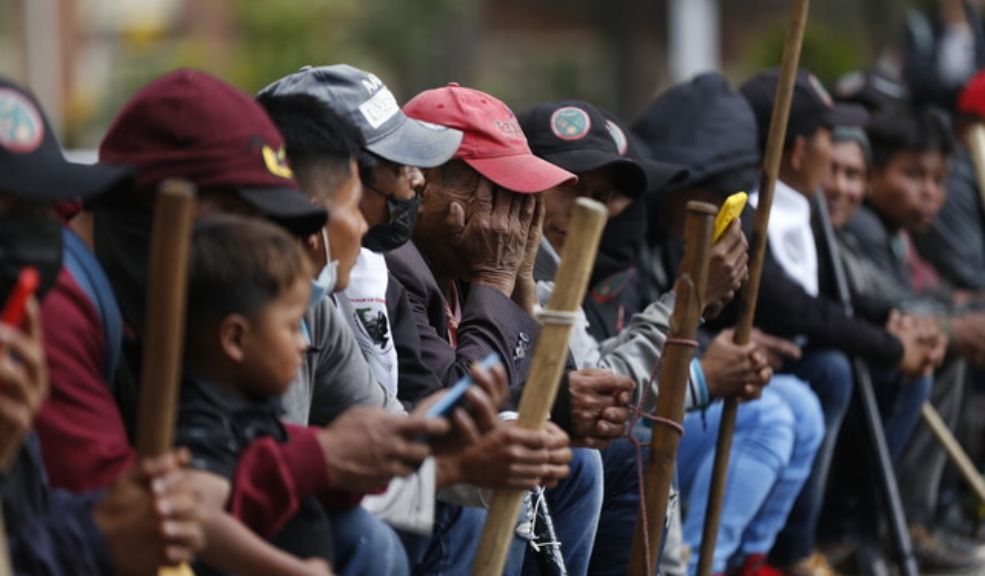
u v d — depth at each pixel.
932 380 14.85
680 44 44.03
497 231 9.07
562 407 8.52
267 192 6.92
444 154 8.51
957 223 16.69
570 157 10.33
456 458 7.07
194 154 6.83
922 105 15.53
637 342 9.81
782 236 12.70
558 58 60.25
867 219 14.52
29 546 5.95
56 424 6.26
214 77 7.04
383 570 7.22
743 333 10.09
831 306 12.65
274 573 6.29
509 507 7.19
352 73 8.45
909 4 41.72
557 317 7.11
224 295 6.40
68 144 47.47
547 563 8.86
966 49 16.92
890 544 13.88
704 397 10.00
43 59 54.59
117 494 5.84
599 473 9.18
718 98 12.23
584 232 7.11
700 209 8.53
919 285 16.73
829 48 23.98
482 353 8.67
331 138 7.59
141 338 6.86
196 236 6.45
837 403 12.79
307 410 7.50
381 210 8.38
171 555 5.81
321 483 6.55
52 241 6.34
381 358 8.37
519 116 10.70
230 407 6.57
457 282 9.62
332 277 7.62
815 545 13.84
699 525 11.49
